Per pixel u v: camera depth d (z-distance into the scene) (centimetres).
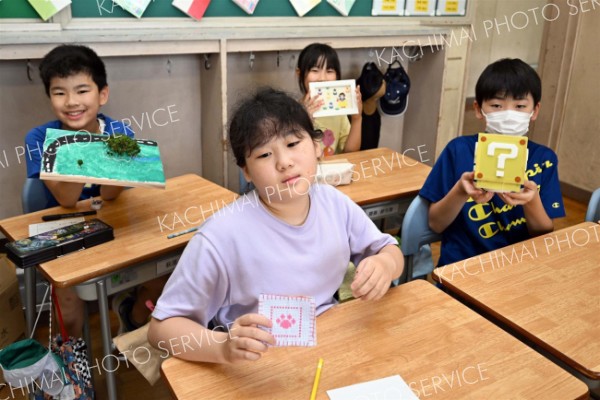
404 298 120
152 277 160
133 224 170
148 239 160
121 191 193
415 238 179
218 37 251
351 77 331
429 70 336
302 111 109
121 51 231
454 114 359
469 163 177
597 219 183
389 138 364
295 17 288
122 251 153
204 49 251
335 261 120
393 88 309
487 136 136
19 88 235
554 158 175
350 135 279
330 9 298
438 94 334
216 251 109
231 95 291
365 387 93
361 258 132
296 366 98
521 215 174
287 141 105
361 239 128
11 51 209
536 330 110
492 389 93
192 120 290
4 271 209
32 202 194
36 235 154
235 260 111
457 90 355
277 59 301
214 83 267
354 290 109
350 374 96
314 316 96
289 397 91
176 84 278
